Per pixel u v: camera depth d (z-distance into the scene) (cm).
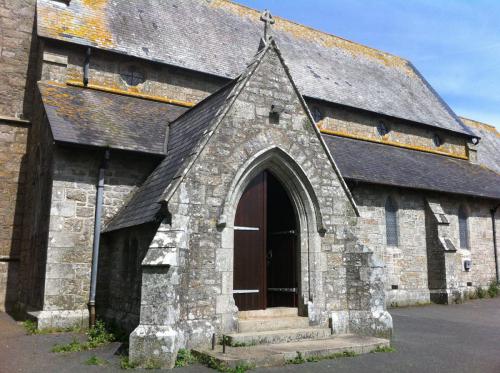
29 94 1669
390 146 2286
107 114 1429
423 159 2284
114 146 1222
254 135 1025
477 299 2033
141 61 1692
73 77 1580
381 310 1052
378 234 1744
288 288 1099
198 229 912
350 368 805
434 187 1914
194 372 755
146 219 937
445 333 1192
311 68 2292
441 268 1852
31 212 1460
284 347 884
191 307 877
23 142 1608
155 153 1265
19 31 1686
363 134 2228
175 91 1761
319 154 1109
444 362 864
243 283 1012
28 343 985
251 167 1017
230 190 965
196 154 934
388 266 1766
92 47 1593
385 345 963
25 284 1437
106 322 1120
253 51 2127
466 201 2122
